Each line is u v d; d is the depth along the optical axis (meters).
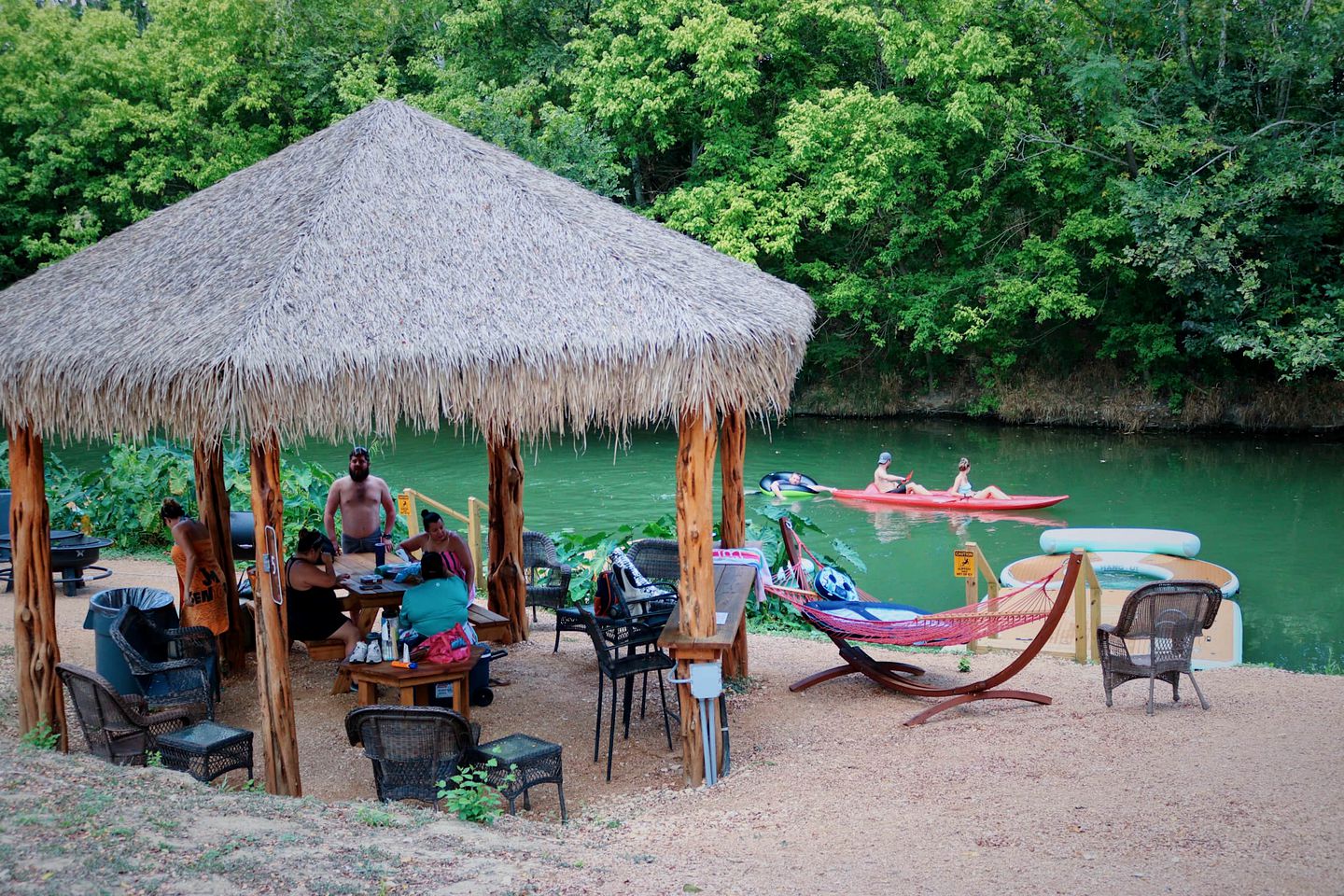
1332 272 26.47
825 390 33.81
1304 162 24.00
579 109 29.27
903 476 22.47
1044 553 16.25
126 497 15.41
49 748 6.75
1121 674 8.03
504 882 4.65
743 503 9.09
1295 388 28.50
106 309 7.03
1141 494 21.36
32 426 6.95
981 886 4.90
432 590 7.43
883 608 9.05
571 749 7.58
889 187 28.75
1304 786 6.14
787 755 7.32
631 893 4.68
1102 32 28.86
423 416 6.28
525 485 22.05
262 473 6.28
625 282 6.74
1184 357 29.16
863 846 5.52
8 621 10.62
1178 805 5.92
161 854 4.57
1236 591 13.83
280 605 6.45
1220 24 26.48
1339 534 17.67
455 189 7.35
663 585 10.12
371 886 4.45
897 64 27.77
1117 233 27.25
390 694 8.12
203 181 30.66
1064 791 6.24
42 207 33.22
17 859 4.32
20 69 32.09
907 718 8.07
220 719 8.23
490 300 6.61
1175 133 24.95
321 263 6.56
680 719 6.97
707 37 27.20
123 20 33.62
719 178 29.31
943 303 30.67
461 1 32.94
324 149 7.95
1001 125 29.06
